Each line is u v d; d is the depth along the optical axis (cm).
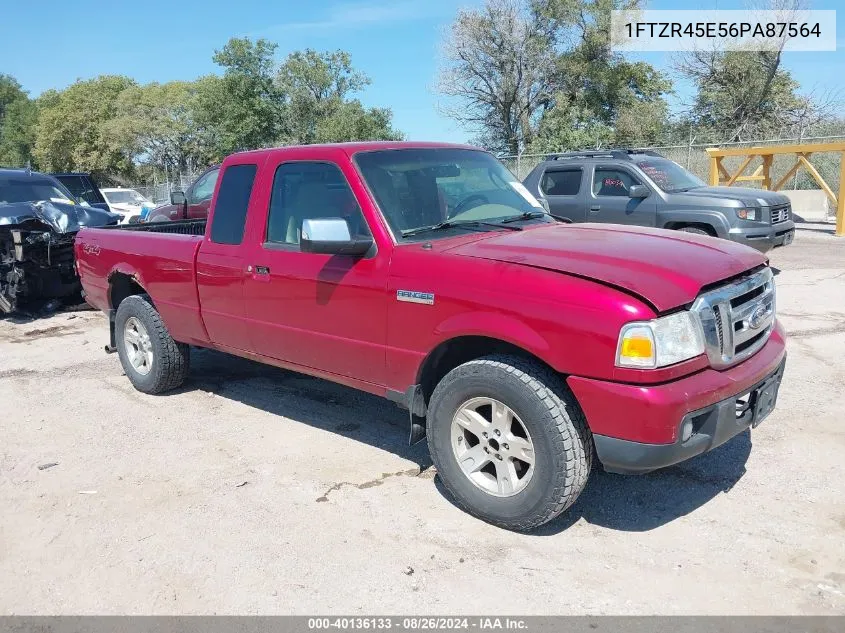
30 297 939
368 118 4522
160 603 324
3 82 9312
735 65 3422
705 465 441
